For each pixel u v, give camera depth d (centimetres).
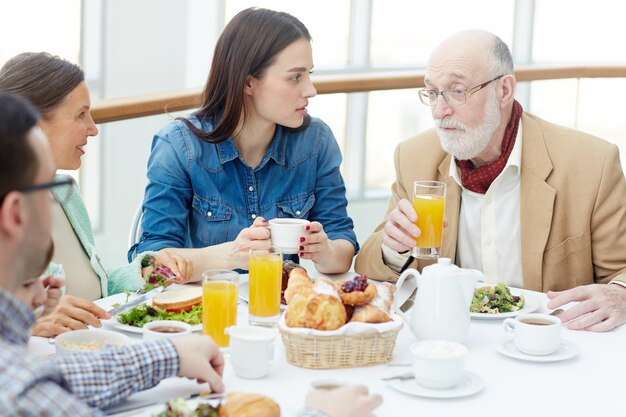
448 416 141
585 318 188
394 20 604
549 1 677
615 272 237
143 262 219
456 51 231
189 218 254
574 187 236
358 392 132
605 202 235
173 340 147
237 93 241
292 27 240
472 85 230
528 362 168
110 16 463
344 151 449
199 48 489
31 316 116
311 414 127
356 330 159
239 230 252
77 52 463
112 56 467
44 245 117
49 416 106
